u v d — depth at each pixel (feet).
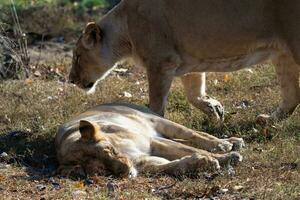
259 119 44.52
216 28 42.52
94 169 35.78
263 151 39.04
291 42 41.65
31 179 36.42
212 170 35.86
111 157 35.58
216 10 42.32
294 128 42.47
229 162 36.65
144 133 38.73
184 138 39.50
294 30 41.34
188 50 43.60
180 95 50.72
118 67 62.49
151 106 44.29
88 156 36.09
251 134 42.70
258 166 36.81
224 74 57.26
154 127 39.75
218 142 39.09
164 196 33.32
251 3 41.83
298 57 41.86
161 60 43.83
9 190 34.91
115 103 40.81
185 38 43.24
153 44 43.83
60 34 76.33
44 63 65.21
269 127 43.01
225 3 42.16
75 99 51.42
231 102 50.49
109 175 35.68
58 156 38.32
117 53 46.19
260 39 42.29
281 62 44.29
